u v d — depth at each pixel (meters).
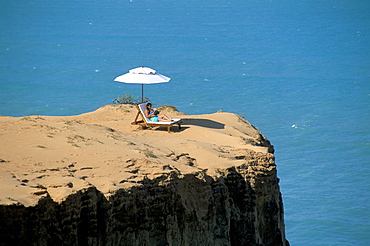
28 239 18.44
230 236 26.19
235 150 29.67
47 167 22.44
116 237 21.05
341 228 64.06
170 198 23.06
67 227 19.52
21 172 21.42
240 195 26.70
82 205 20.27
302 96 165.00
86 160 23.98
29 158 23.36
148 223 22.16
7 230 17.81
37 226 18.72
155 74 35.78
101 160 24.12
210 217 24.69
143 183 22.47
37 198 19.00
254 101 157.75
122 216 21.31
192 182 24.39
